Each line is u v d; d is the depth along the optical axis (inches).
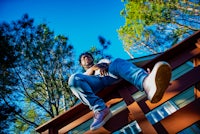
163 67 51.3
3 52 306.0
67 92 345.4
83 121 77.4
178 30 436.8
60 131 79.0
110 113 70.5
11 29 347.3
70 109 77.2
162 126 61.6
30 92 344.5
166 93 68.4
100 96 77.5
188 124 59.0
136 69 67.0
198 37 72.7
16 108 288.7
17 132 332.2
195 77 66.8
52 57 364.5
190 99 166.6
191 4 421.4
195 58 75.6
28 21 366.9
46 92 351.3
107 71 78.7
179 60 73.5
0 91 296.8
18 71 327.6
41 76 350.3
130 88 74.9
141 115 65.6
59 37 390.0
